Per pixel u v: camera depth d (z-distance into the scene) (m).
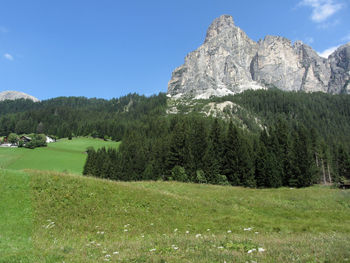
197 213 24.92
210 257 10.11
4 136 182.75
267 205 30.06
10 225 16.05
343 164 89.94
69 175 26.64
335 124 199.25
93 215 20.45
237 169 65.44
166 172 71.19
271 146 77.31
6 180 21.12
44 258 10.44
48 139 173.38
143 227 19.44
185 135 74.19
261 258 9.85
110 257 10.70
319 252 10.52
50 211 19.36
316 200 32.72
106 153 114.94
